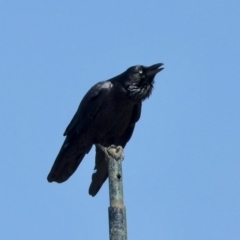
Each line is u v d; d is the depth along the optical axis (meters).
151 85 16.39
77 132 16.28
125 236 11.59
